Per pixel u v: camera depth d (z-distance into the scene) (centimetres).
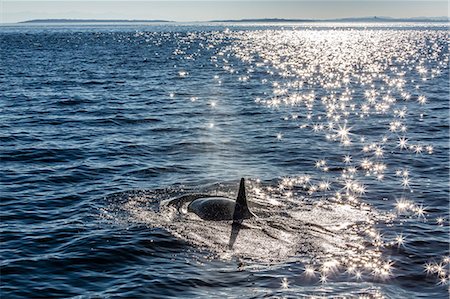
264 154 2670
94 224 1672
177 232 1586
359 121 3606
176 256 1445
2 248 1502
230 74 6838
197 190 2033
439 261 1445
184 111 3938
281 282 1312
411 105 4303
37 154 2611
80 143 2859
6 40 16362
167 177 2225
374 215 1795
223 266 1391
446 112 3972
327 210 1823
